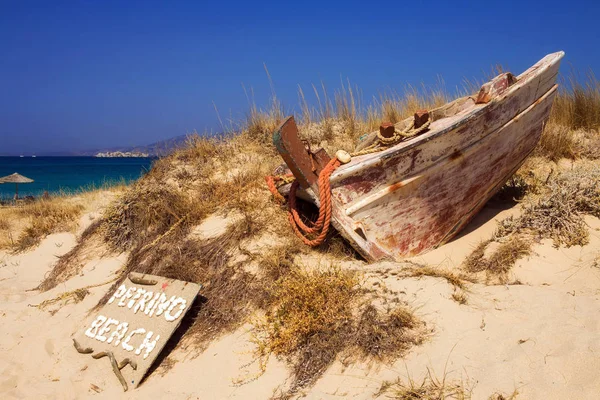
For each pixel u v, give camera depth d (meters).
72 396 4.28
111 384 4.35
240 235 5.59
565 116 9.19
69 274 6.67
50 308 5.87
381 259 4.86
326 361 3.80
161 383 4.23
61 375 4.59
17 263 7.73
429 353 3.56
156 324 4.70
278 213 5.86
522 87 5.54
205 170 7.41
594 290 4.08
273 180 5.85
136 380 4.28
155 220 6.58
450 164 5.13
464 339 3.61
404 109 9.05
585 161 7.73
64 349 4.96
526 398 3.01
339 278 4.36
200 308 4.88
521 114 5.71
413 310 3.98
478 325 3.73
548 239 4.92
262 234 5.58
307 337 4.05
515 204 6.20
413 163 4.88
